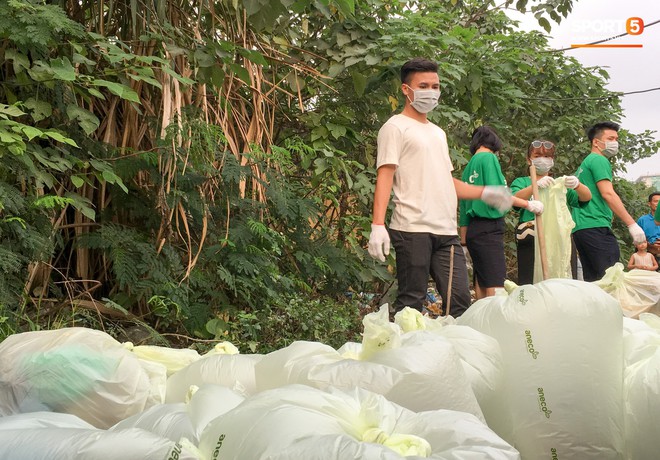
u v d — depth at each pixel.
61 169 4.36
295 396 1.71
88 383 2.27
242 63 5.92
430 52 6.42
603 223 6.23
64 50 4.70
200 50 5.14
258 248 5.46
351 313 6.04
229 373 2.45
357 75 6.35
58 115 4.74
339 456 1.42
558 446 2.45
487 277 5.49
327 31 6.51
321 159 6.14
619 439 2.46
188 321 4.96
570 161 11.14
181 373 2.53
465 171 5.58
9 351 2.31
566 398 2.45
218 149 5.58
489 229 5.46
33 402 2.23
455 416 1.69
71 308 4.81
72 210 5.18
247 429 1.58
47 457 1.54
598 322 2.48
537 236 5.33
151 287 4.78
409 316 2.85
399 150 4.68
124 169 4.93
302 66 6.44
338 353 2.40
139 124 5.37
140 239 5.01
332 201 6.48
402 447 1.54
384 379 2.12
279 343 5.06
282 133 6.76
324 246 6.07
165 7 5.24
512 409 2.52
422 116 4.85
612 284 4.15
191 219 5.37
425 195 4.66
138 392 2.34
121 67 5.07
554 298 2.52
